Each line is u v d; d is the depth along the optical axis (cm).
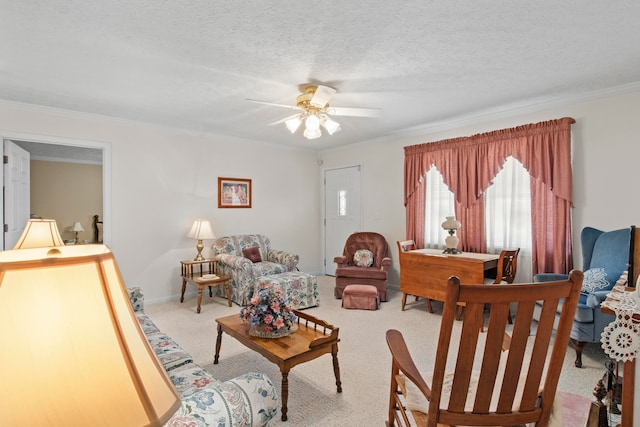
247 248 501
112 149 425
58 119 388
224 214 525
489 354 112
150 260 455
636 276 156
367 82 309
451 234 412
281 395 206
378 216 549
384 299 461
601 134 338
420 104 371
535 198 371
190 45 239
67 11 197
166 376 63
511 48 247
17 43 235
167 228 469
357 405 217
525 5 196
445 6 196
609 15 206
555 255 356
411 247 457
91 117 407
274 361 207
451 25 216
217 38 230
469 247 425
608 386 141
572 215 355
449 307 108
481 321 110
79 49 244
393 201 527
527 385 117
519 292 108
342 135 522
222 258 464
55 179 707
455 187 436
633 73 293
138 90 327
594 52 254
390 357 286
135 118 426
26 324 51
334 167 623
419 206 479
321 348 219
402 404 161
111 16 203
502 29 221
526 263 387
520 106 379
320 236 655
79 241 727
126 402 54
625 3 194
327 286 555
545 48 247
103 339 55
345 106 378
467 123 436
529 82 311
